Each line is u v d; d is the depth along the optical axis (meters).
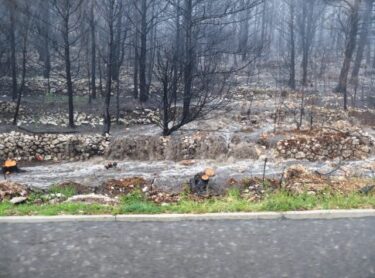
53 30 30.39
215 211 6.51
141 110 22.95
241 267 4.68
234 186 9.50
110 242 5.39
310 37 32.59
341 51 42.38
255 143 14.66
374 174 11.10
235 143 14.63
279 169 11.94
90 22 21.41
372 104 23.78
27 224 6.08
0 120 21.17
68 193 9.12
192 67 16.80
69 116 20.30
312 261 4.82
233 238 5.52
